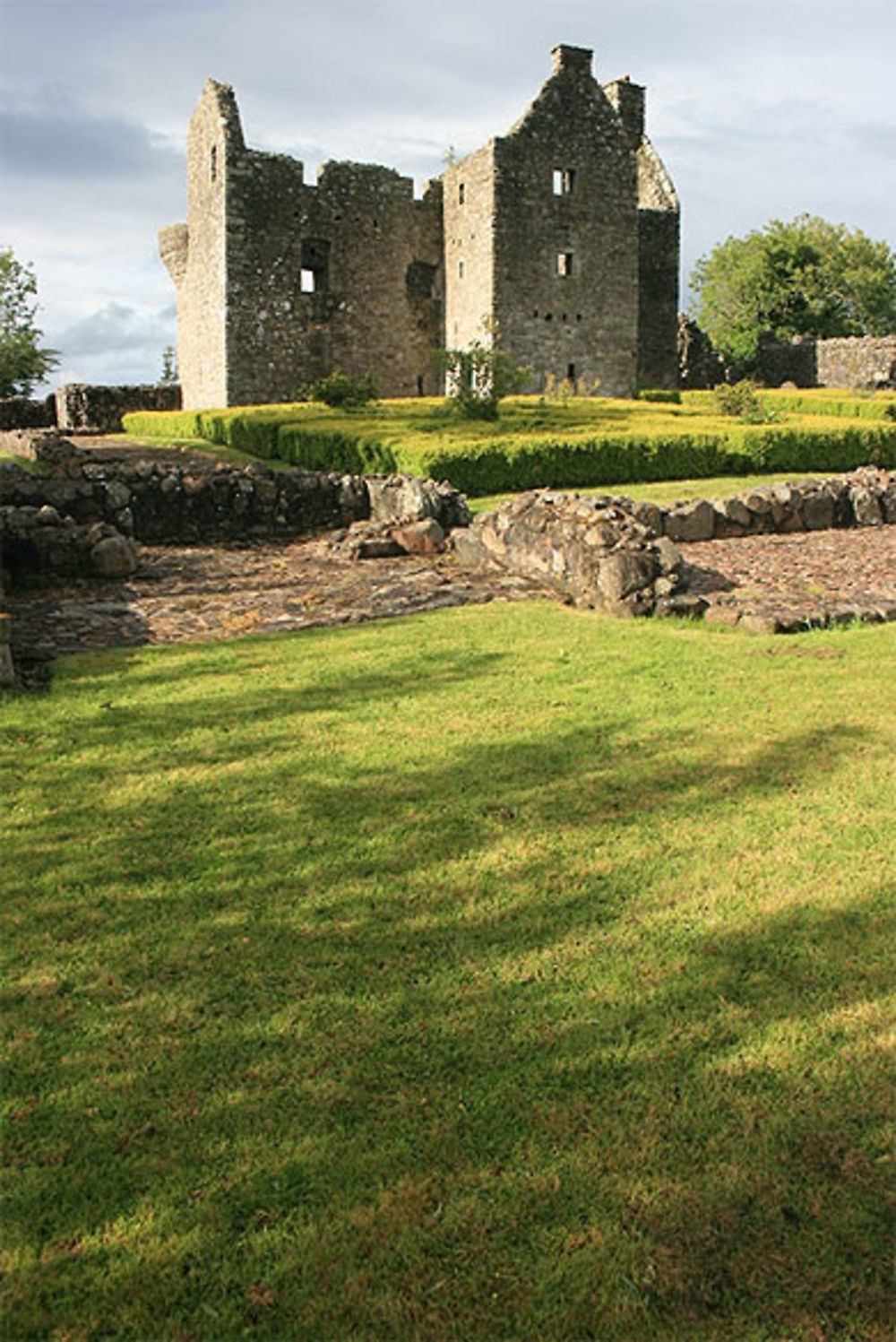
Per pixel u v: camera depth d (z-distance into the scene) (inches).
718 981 132.4
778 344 2007.9
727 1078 114.9
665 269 1729.8
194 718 240.2
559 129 1444.4
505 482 776.9
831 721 229.9
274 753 215.9
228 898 155.3
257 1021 126.0
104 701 255.4
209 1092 114.3
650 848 169.5
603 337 1504.7
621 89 1549.0
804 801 187.2
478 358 1160.8
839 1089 112.6
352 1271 93.2
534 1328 88.1
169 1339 87.4
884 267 2674.7
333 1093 113.6
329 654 300.4
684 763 206.4
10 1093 114.6
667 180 1749.5
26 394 2330.2
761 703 243.6
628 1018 125.3
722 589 385.7
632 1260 93.7
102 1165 105.0
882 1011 125.3
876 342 1814.7
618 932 144.2
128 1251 95.5
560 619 343.0
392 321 1540.4
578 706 243.8
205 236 1465.3
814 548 492.1
